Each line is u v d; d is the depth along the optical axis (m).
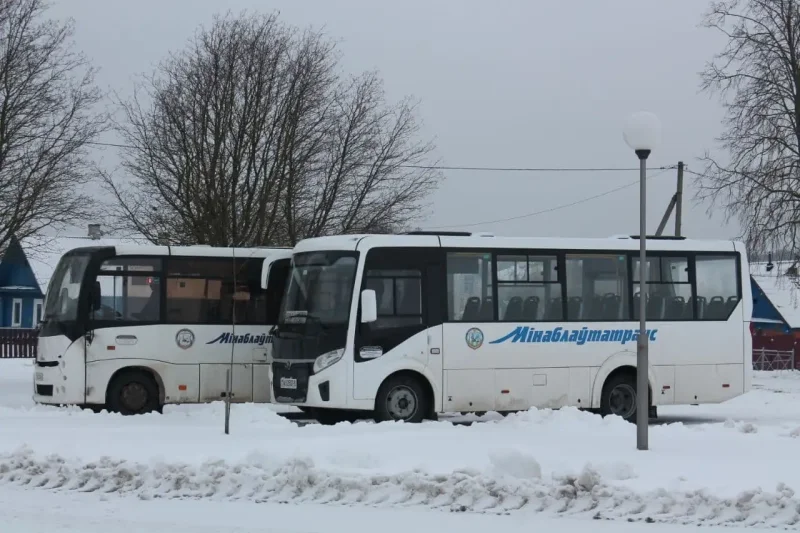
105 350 20.50
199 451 14.02
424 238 19.39
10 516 10.68
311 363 18.55
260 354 21.56
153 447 14.40
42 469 13.04
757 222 36.06
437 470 12.09
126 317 20.77
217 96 33.84
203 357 21.17
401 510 10.88
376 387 18.64
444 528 10.00
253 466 12.49
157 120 33.62
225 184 33.44
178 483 12.09
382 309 18.84
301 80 34.84
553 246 20.36
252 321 21.58
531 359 19.91
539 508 10.81
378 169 35.22
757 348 49.06
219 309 21.42
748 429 17.16
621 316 20.78
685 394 21.16
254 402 21.47
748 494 10.45
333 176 34.91
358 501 11.31
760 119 36.19
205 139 33.59
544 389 20.00
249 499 11.53
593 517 10.46
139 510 10.98
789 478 11.69
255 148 33.97
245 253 21.75
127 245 21.03
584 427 16.97
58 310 20.77
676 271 21.31
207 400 21.19
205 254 21.45
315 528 10.03
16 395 26.38
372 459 12.81
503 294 19.86
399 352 18.84
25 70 28.36
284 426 17.52
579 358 20.33
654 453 13.81
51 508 11.13
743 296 21.83
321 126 34.94
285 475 11.96
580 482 10.97
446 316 19.33
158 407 20.95
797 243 35.78
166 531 9.90
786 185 35.81
